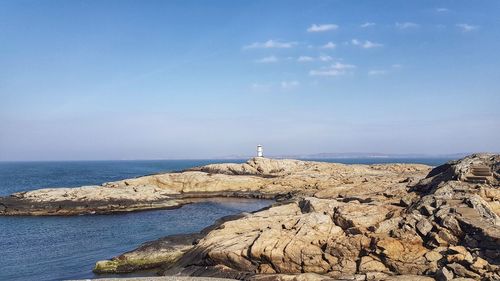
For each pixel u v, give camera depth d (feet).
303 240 82.02
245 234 92.02
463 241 71.77
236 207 211.41
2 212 187.52
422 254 72.95
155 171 579.07
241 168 306.35
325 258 78.02
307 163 314.35
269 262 80.84
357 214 90.53
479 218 73.82
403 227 79.00
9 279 92.48
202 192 262.06
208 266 86.89
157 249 102.37
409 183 121.08
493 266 64.34
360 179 215.31
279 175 287.69
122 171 584.81
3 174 530.68
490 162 99.66
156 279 77.15
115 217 180.14
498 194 86.94
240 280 78.18
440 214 78.28
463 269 66.03
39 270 99.14
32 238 137.18
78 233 145.18
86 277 92.89
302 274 75.05
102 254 114.73
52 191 210.38
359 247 77.41
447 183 94.63
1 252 117.60
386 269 73.20
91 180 397.60
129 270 96.94
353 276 71.92
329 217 91.25
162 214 188.44
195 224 161.89
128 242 130.31
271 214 110.52
